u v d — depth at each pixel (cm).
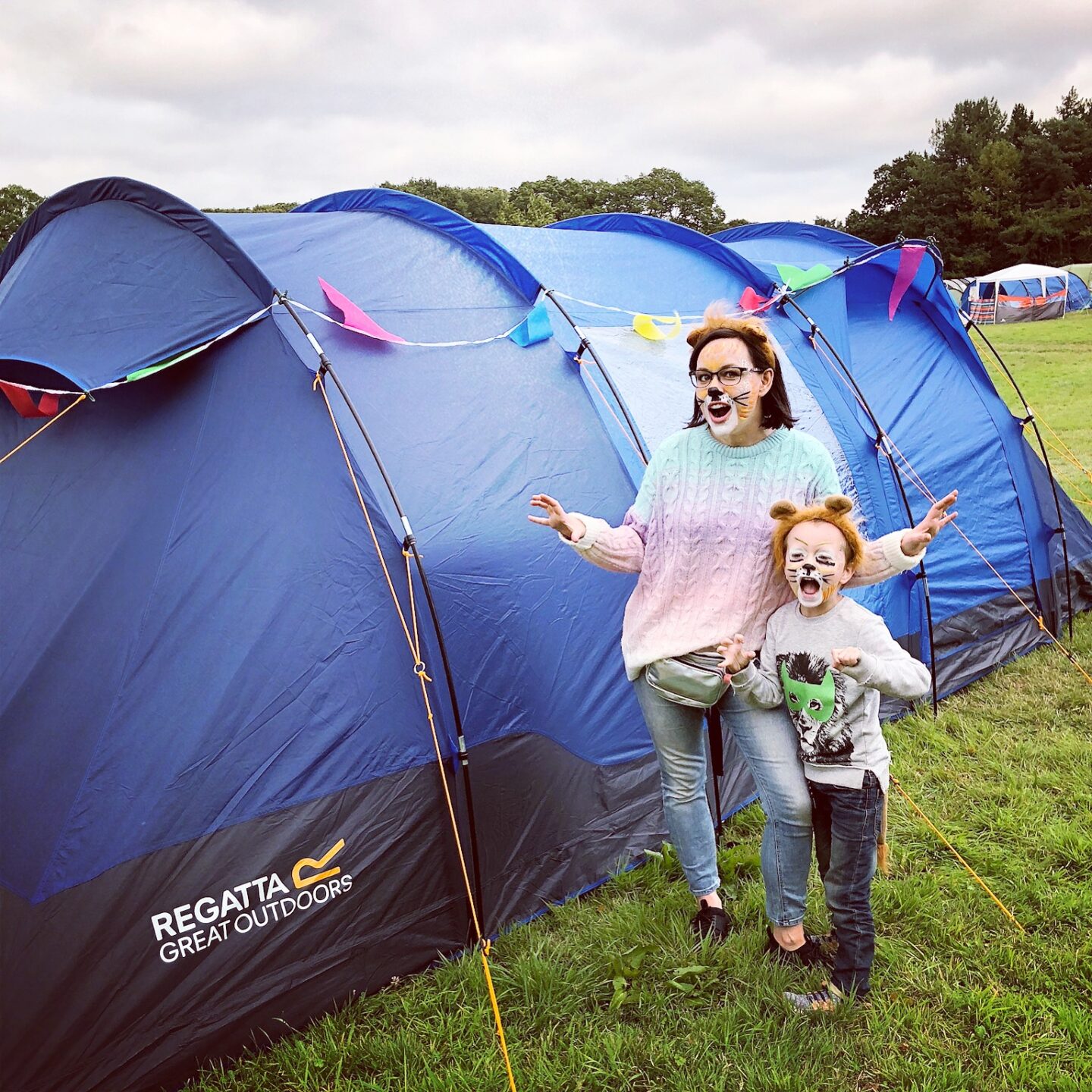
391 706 284
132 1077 242
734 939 282
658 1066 242
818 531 234
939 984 264
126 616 278
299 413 295
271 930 262
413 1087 238
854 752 240
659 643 262
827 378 443
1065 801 356
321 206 448
